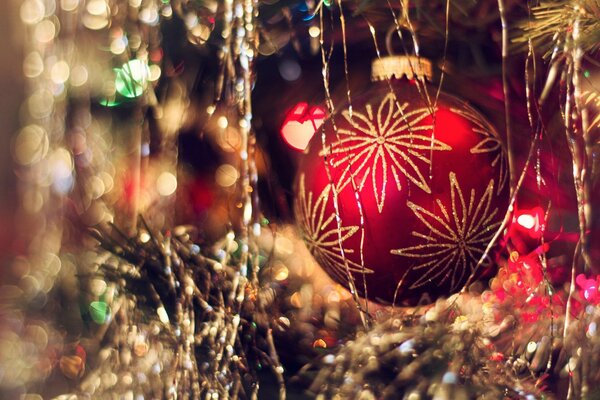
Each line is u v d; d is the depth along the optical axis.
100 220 0.50
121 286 0.43
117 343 0.42
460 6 0.43
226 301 0.44
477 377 0.38
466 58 0.49
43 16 0.54
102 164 0.54
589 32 0.39
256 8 0.45
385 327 0.40
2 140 0.78
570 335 0.39
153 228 0.48
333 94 0.50
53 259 0.53
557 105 0.45
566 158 0.46
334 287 0.49
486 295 0.45
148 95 0.50
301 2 0.47
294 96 0.52
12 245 0.73
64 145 0.53
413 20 0.45
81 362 0.45
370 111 0.41
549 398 0.39
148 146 0.51
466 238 0.41
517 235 0.48
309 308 0.48
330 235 0.42
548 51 0.40
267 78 0.52
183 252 0.45
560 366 0.40
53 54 0.51
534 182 0.48
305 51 0.51
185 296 0.43
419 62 0.41
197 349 0.43
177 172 0.53
